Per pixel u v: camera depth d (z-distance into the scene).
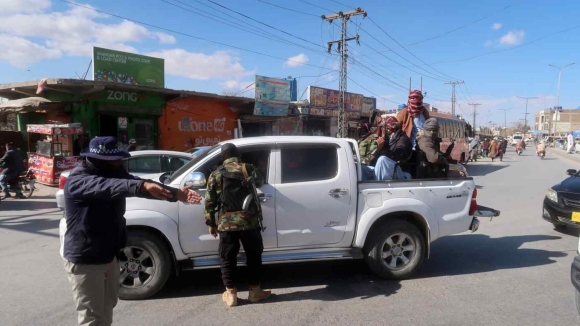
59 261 5.90
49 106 14.35
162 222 4.33
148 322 3.92
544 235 7.56
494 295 4.63
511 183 16.80
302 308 4.26
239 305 4.32
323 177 4.79
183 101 18.25
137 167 8.69
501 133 153.12
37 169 13.83
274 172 4.65
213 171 4.22
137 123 16.55
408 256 5.14
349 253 4.91
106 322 2.96
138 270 4.45
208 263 4.53
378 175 5.33
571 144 50.50
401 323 3.92
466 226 5.40
